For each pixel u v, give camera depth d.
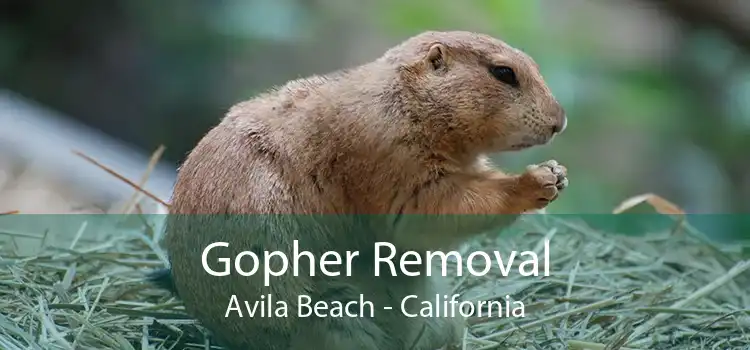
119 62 13.34
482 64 5.07
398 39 13.13
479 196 4.97
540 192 4.95
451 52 5.09
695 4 9.17
